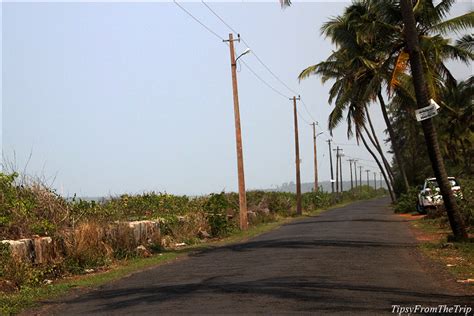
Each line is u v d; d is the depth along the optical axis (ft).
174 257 55.57
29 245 42.96
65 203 54.54
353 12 113.39
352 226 84.48
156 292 33.50
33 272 40.42
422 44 87.04
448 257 44.70
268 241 65.82
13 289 37.58
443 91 102.63
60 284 39.93
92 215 56.85
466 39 98.07
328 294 29.76
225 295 30.78
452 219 53.72
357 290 30.86
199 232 78.28
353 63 118.42
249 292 31.27
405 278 34.91
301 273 37.40
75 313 28.91
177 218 76.23
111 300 32.12
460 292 30.22
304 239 63.62
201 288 33.81
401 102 116.88
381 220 99.45
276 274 37.60
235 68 98.53
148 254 57.67
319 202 197.77
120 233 56.75
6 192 48.16
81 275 45.85
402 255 46.57
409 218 101.65
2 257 39.09
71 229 51.24
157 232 65.67
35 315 29.45
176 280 38.40
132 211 75.82
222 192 93.09
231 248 60.70
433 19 89.30
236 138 98.32
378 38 91.04
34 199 51.47
